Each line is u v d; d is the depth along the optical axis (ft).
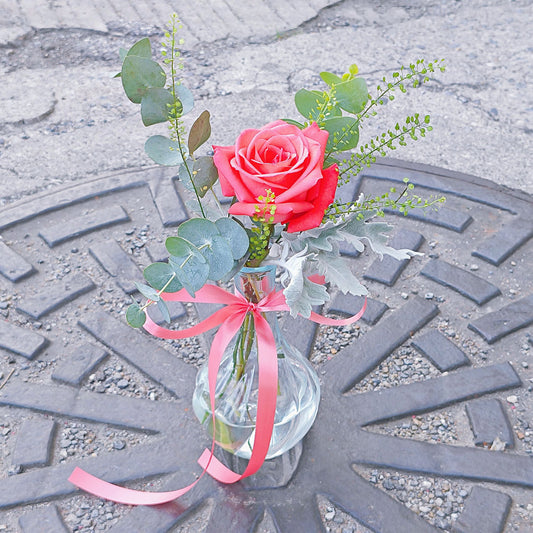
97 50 3.71
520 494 1.95
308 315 1.42
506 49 3.75
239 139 1.40
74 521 1.90
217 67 3.59
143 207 2.75
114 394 2.17
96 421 2.10
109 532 1.87
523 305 2.41
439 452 2.02
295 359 1.91
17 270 2.52
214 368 1.77
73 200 2.76
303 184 1.33
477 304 2.42
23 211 2.71
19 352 2.27
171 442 2.05
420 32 3.91
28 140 3.10
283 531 1.87
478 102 3.35
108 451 2.04
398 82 1.50
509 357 2.27
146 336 2.32
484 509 1.91
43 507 1.92
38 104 3.32
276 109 3.30
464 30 3.93
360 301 2.42
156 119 1.45
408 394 2.15
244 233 1.43
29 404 2.13
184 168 1.54
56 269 2.54
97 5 4.07
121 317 2.39
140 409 2.12
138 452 2.03
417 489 1.96
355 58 3.68
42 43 3.75
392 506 1.92
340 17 4.04
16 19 3.92
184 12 4.03
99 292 2.47
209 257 1.43
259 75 3.53
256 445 1.79
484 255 2.56
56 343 2.31
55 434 2.08
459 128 3.18
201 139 1.43
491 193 2.77
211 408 1.88
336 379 2.19
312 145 1.37
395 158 2.94
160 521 1.89
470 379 2.19
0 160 2.99
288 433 1.89
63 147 3.07
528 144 3.10
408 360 2.26
